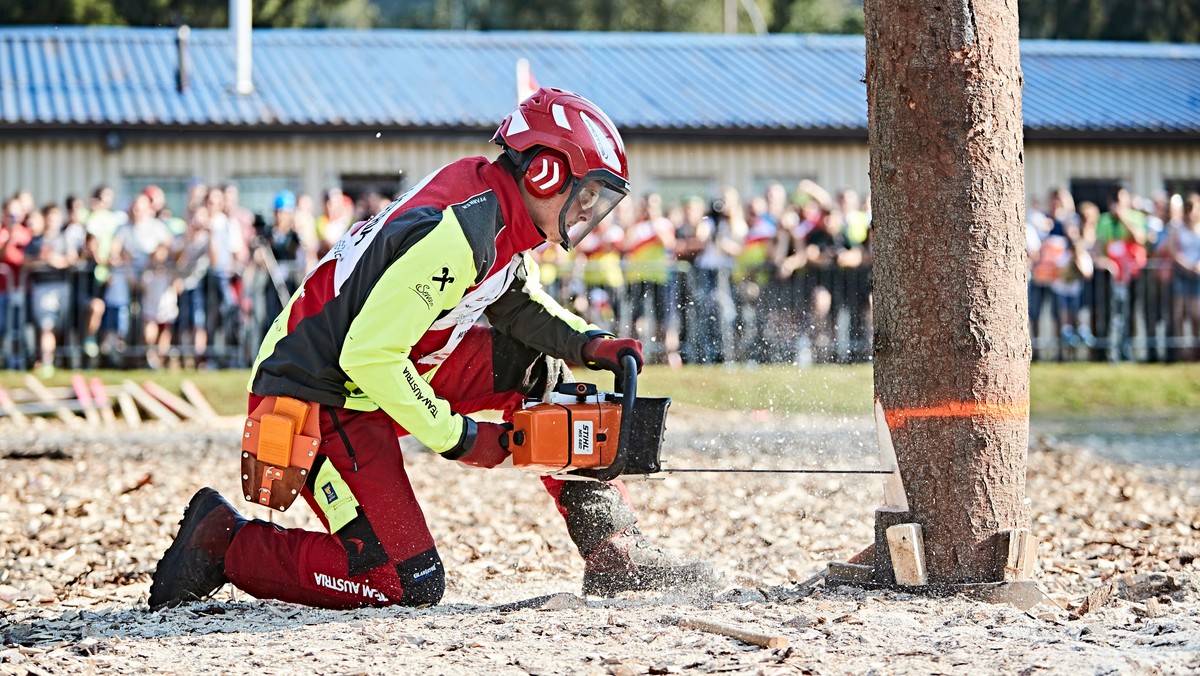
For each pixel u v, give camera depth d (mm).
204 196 25609
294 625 7266
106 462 17281
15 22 64500
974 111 7441
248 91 35594
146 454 18250
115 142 33625
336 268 7430
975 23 7430
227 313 25234
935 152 7461
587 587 8273
